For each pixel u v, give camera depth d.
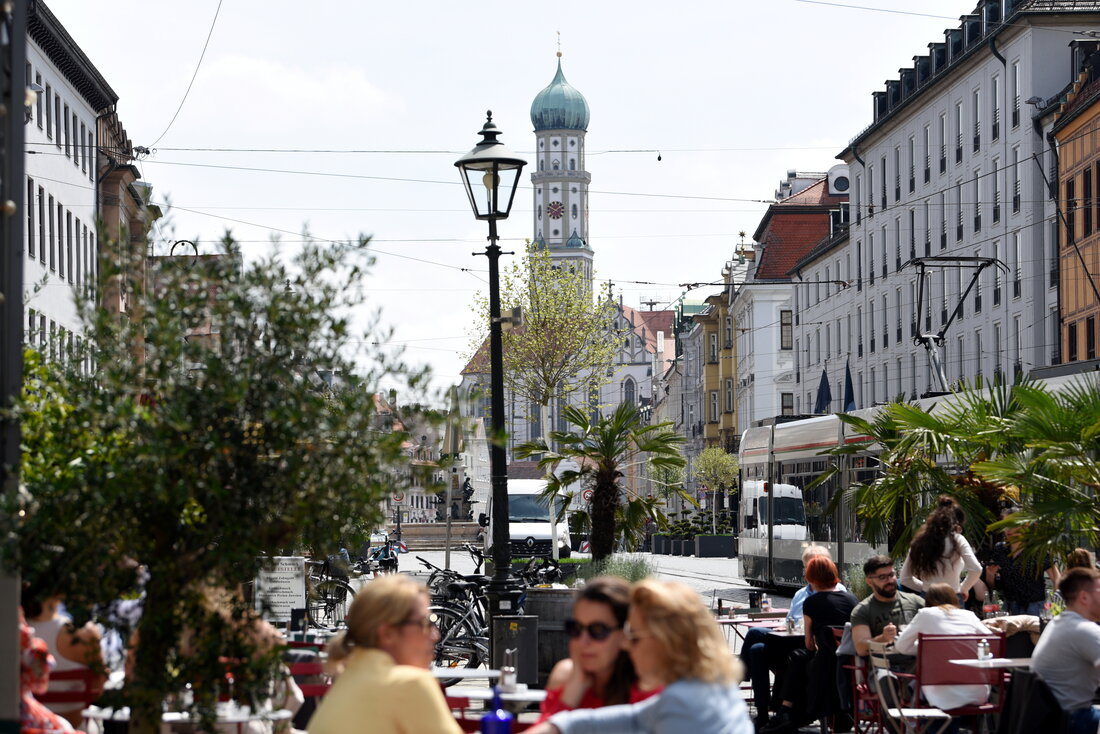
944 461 35.00
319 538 10.36
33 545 9.84
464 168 26.11
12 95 9.09
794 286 140.62
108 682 14.38
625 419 34.97
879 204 111.88
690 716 8.52
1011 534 23.41
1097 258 74.44
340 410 10.45
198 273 10.45
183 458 10.17
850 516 46.34
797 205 148.88
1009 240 86.00
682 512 116.19
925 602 20.92
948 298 96.56
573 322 77.69
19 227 9.16
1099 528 22.62
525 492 74.06
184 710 10.70
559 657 26.41
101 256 10.48
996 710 17.56
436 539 144.62
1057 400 23.84
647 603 8.75
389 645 10.15
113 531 10.27
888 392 109.94
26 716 11.03
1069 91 79.56
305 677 16.58
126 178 97.62
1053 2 82.94
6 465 9.27
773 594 58.06
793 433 53.94
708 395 181.62
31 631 11.63
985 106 89.25
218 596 10.78
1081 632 16.16
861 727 20.47
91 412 10.21
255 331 10.41
